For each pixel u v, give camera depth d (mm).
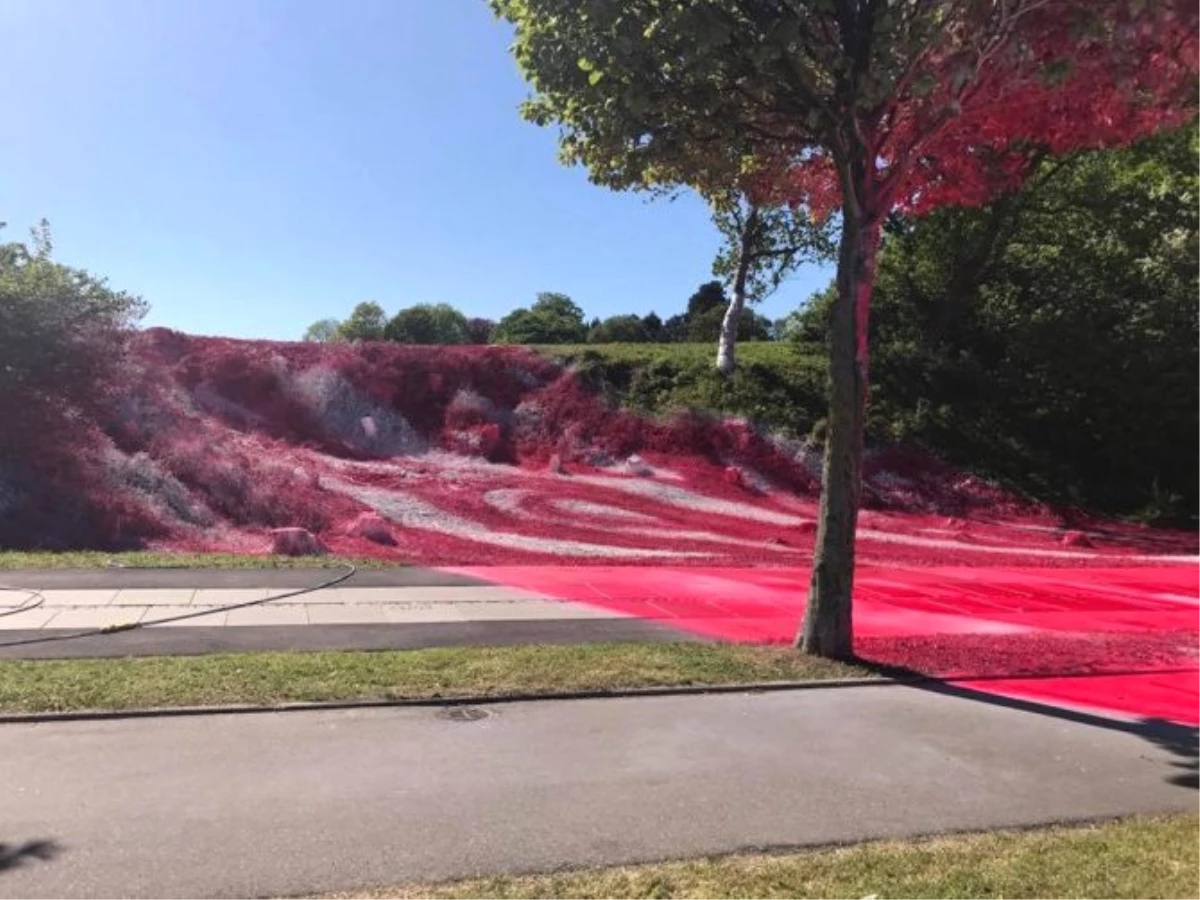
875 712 7102
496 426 24938
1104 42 7156
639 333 56344
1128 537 22516
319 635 8828
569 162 9578
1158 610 12500
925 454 26422
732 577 13359
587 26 7492
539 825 4797
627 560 14852
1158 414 26953
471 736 6164
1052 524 23969
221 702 6539
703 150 8992
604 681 7418
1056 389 28719
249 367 23984
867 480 25141
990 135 9219
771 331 54281
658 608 10945
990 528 22547
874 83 7469
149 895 3955
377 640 8711
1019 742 6516
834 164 9047
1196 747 6531
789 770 5758
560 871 4281
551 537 17625
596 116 8266
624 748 6039
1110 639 10242
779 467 24844
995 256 30359
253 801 4988
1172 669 8891
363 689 6938
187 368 23312
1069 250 30594
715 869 4324
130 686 6758
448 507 19406
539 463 24172
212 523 17000
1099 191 29547
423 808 4965
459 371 26406
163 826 4645
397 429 24453
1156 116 8570
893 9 7582
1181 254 28109
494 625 9602
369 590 11141
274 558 13258
